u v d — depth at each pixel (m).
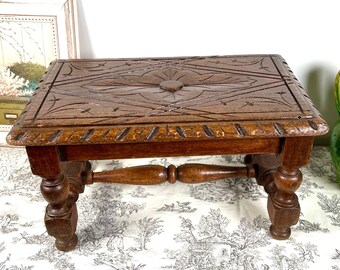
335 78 1.37
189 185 1.41
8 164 1.49
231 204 1.33
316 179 1.43
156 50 1.46
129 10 1.39
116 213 1.30
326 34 1.41
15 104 1.50
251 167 1.28
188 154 1.05
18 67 1.45
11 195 1.36
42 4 1.35
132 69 1.24
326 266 1.13
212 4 1.38
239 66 1.25
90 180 1.26
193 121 0.99
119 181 1.26
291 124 0.99
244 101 1.06
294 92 1.10
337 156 1.33
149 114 1.02
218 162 1.50
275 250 1.17
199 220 1.27
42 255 1.17
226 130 0.98
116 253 1.17
